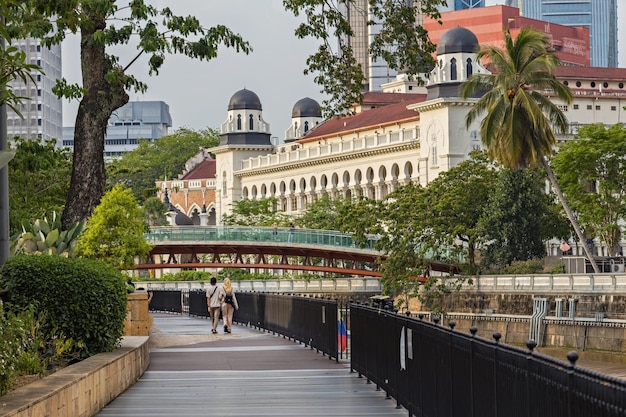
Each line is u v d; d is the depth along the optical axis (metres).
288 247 140.25
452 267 128.50
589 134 140.38
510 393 16.83
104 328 29.19
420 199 127.69
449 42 194.62
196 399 29.14
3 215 30.67
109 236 63.91
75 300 28.36
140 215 65.38
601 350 101.00
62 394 22.33
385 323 29.02
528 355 15.88
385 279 127.81
